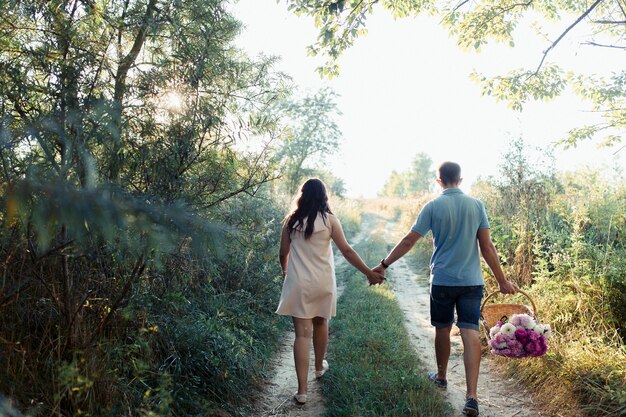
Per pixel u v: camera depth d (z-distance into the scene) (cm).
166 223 184
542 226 699
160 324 363
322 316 404
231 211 427
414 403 369
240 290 546
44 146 232
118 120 266
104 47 300
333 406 372
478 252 406
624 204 674
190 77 328
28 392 239
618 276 505
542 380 414
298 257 402
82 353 247
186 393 335
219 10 344
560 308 525
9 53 274
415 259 1277
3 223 198
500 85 795
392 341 524
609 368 385
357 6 563
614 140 820
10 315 257
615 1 702
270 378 454
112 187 191
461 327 390
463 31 746
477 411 362
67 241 233
